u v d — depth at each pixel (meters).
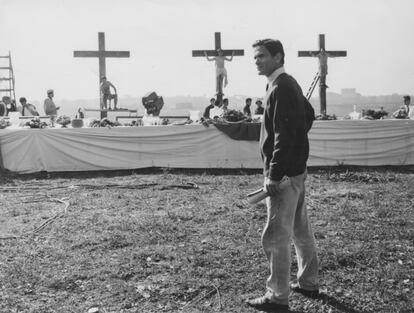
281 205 4.12
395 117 13.71
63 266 5.34
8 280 4.93
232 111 12.80
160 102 17.42
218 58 19.33
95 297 4.59
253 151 12.28
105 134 12.23
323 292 4.64
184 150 12.34
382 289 4.70
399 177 11.05
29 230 6.80
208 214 7.51
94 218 7.30
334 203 8.29
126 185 10.25
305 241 4.49
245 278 4.96
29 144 12.05
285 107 3.96
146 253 5.66
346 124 12.46
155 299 4.55
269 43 4.06
